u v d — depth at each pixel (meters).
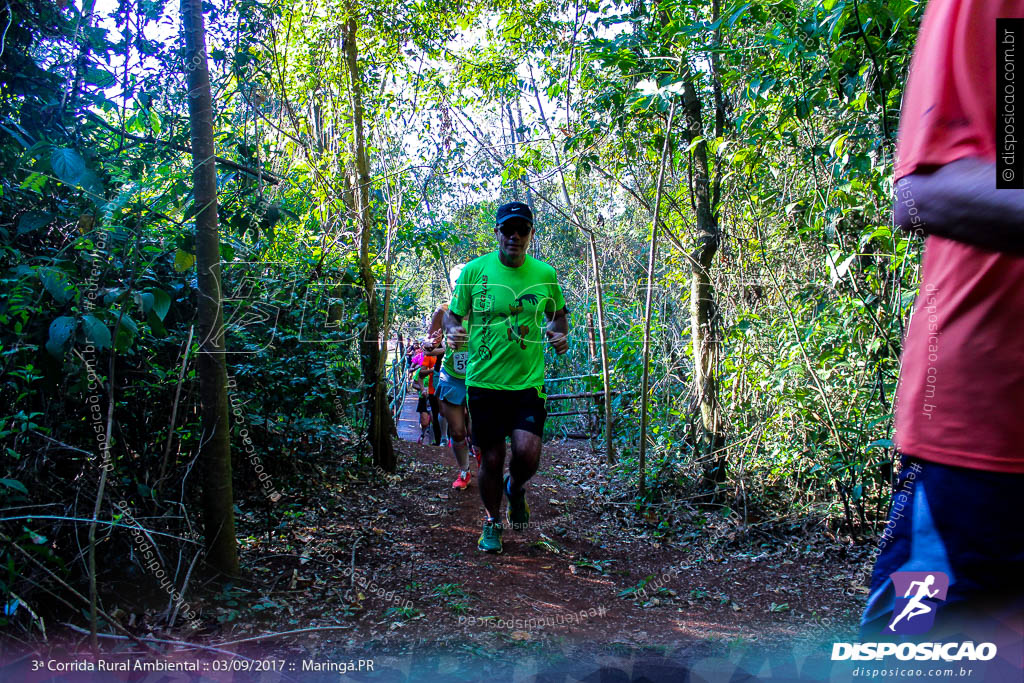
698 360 5.24
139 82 3.31
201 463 3.17
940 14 1.28
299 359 4.81
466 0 6.13
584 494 5.88
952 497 1.27
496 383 4.15
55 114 3.04
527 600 3.52
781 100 4.58
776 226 5.01
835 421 4.25
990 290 1.22
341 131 6.53
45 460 2.69
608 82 5.21
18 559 2.48
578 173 5.70
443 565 3.91
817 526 4.55
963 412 1.26
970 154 1.20
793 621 3.25
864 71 3.90
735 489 4.98
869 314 4.00
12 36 2.94
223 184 3.72
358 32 6.25
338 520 4.50
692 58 4.77
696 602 3.58
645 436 5.34
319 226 5.88
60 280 2.53
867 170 3.82
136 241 2.87
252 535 3.96
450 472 6.54
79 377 2.78
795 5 3.96
